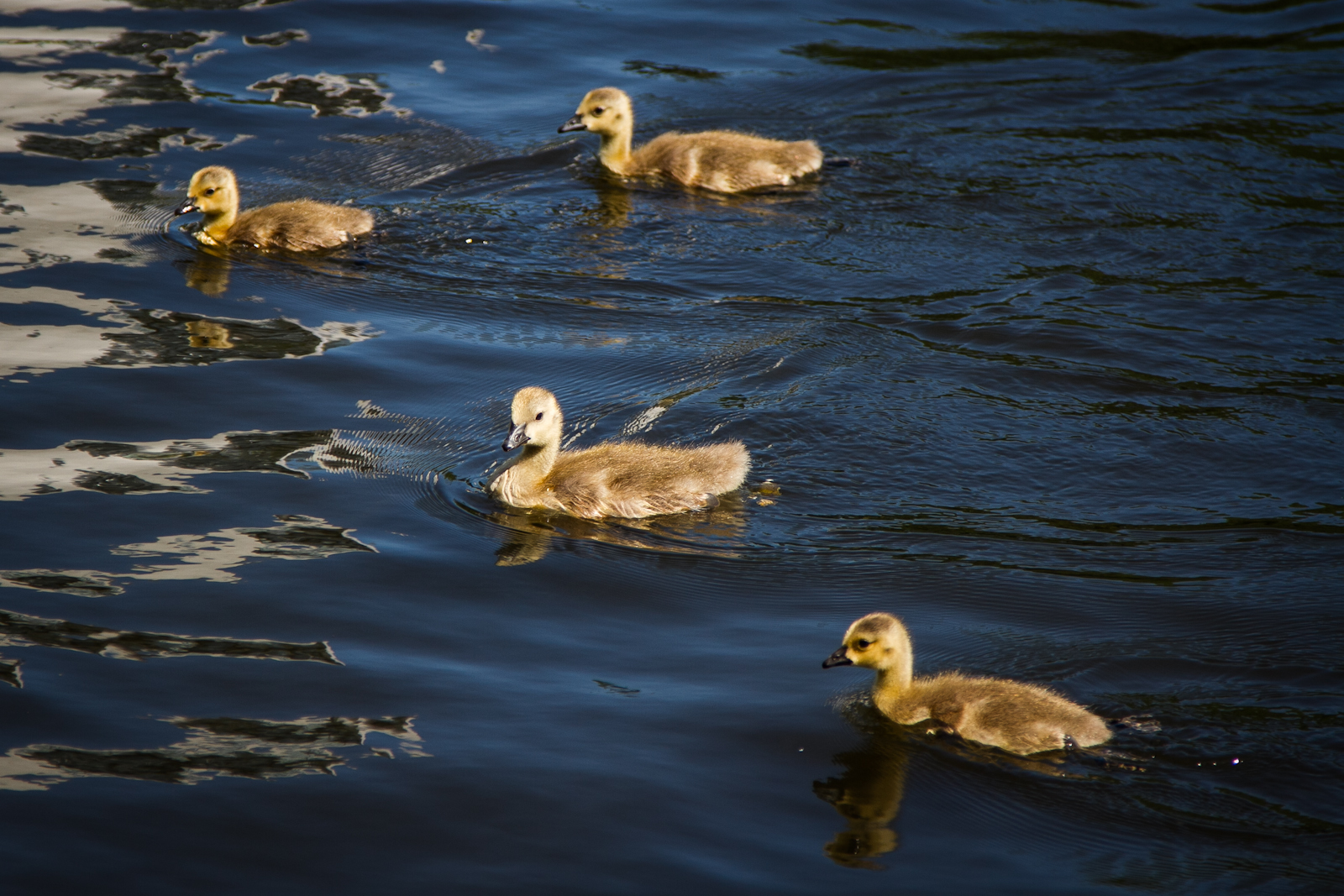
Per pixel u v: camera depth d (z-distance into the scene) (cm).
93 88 2283
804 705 1052
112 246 1808
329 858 876
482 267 1841
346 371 1551
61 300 1650
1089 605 1189
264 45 2528
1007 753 1004
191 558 1191
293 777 947
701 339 1669
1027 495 1373
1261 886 864
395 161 2133
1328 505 1355
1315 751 992
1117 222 1981
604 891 858
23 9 2577
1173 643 1130
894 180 2120
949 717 1028
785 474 1402
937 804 950
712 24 2752
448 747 985
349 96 2347
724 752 996
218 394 1476
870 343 1662
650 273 1841
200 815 905
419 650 1096
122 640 1077
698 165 2100
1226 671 1091
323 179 2052
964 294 1789
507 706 1034
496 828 909
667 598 1194
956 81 2491
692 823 923
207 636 1092
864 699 1069
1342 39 2703
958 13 2834
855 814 939
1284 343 1667
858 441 1460
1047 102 2400
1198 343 1664
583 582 1210
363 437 1420
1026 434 1474
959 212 2020
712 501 1351
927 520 1328
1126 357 1633
